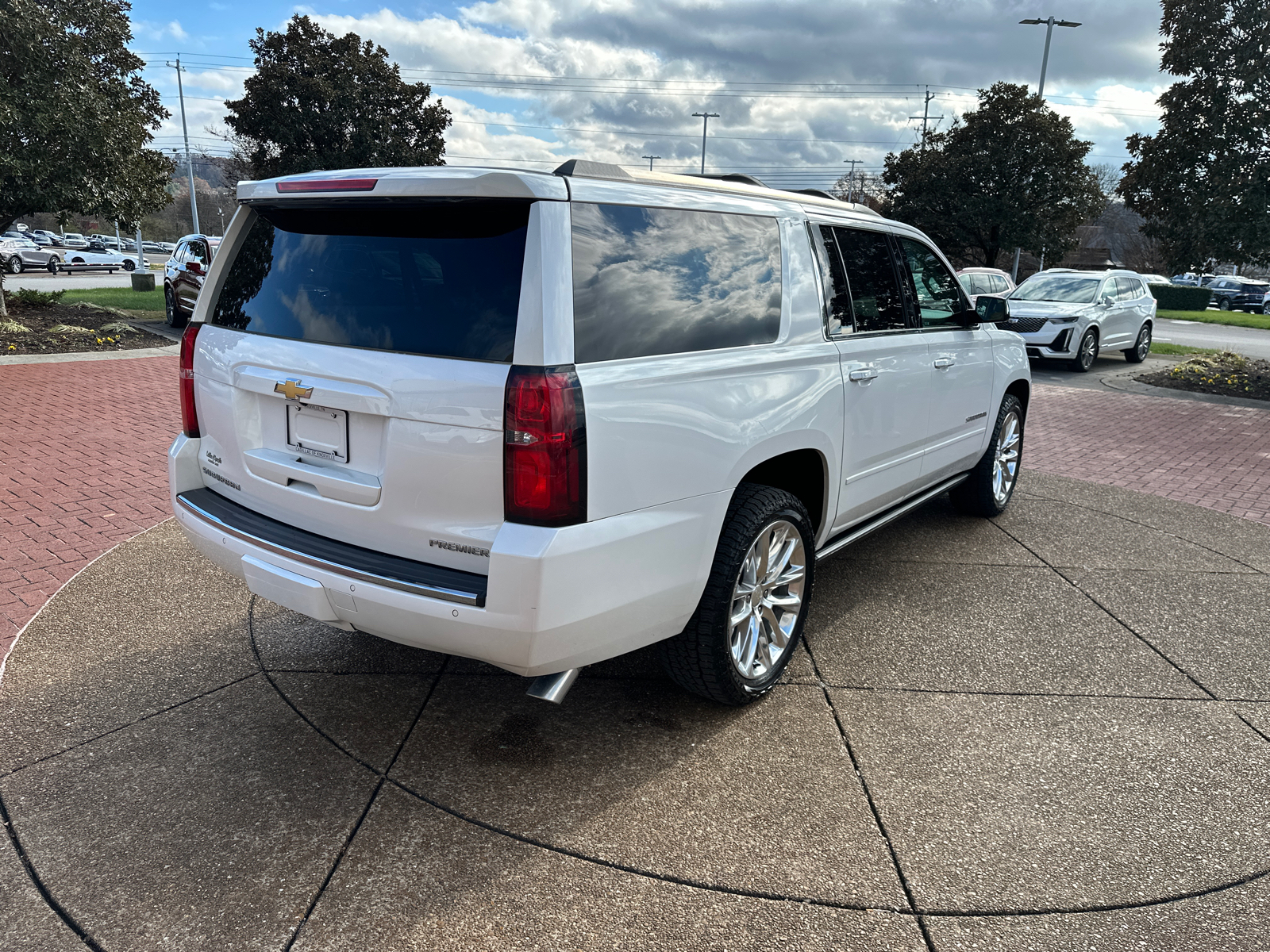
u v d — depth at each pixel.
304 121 27.06
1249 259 13.66
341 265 2.71
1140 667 3.74
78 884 2.33
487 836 2.56
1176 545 5.43
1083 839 2.62
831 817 2.69
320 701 3.30
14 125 11.82
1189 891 2.41
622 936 2.20
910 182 30.08
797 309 3.33
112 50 13.19
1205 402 11.91
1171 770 2.99
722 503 2.89
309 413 2.75
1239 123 13.18
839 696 3.44
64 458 6.62
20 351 11.55
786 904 2.32
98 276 39.19
